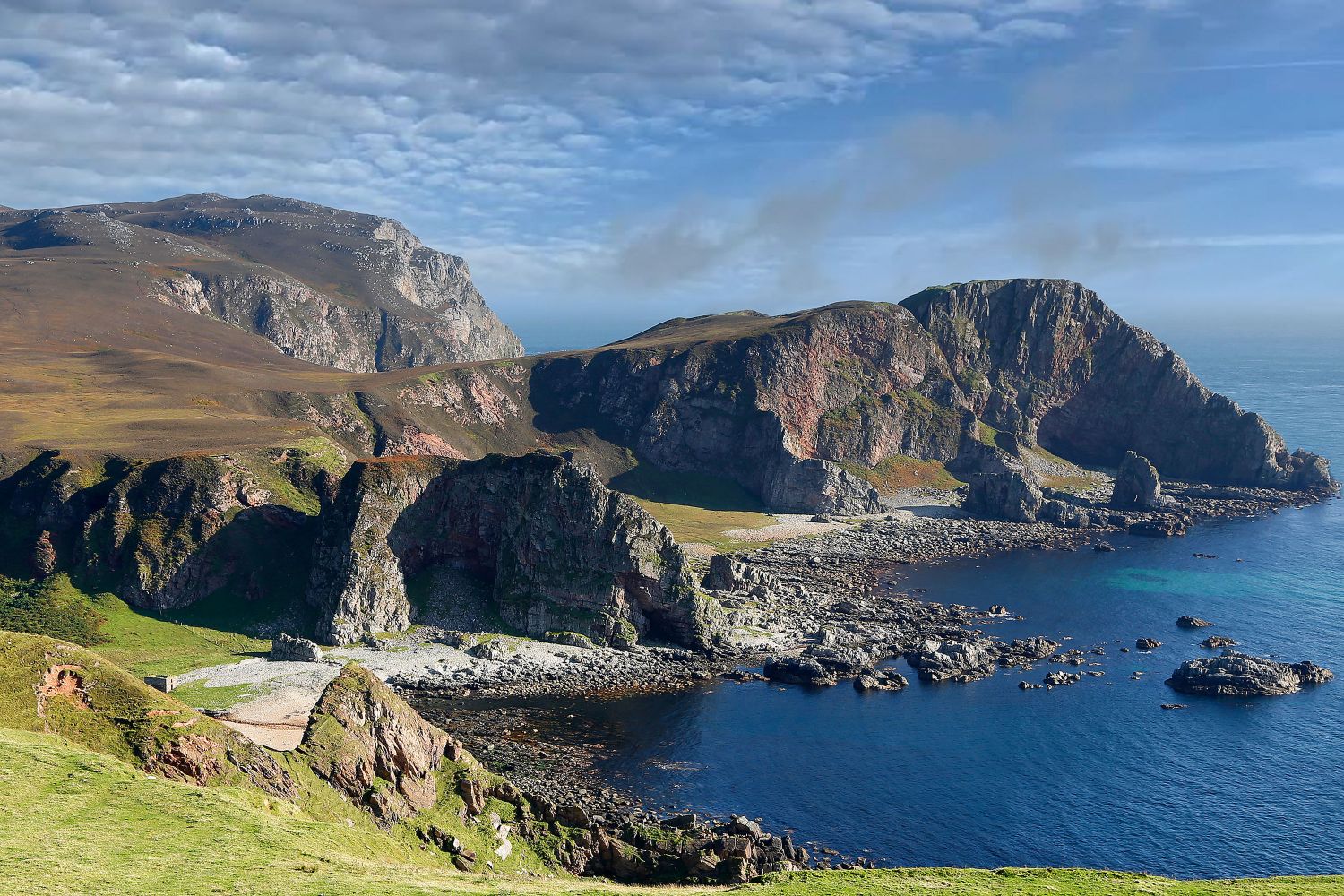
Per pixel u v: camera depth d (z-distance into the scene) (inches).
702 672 6643.7
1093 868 4192.9
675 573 7278.5
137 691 3417.8
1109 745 5423.2
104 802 2787.9
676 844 4008.4
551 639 7076.8
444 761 4160.9
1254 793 4869.6
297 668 6250.0
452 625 7224.4
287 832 2913.4
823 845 4357.8
